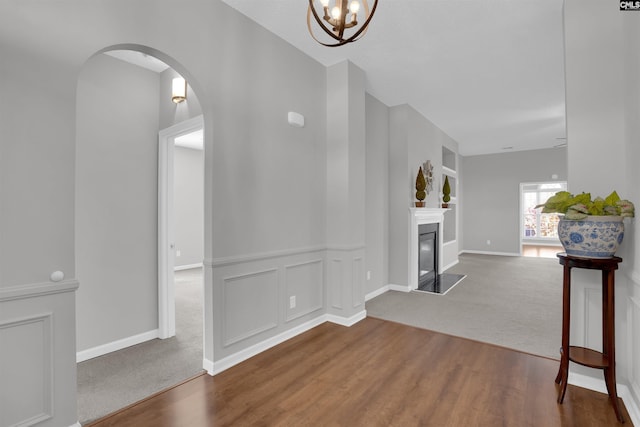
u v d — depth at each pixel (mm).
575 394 2051
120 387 2168
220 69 2412
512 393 2070
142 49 2027
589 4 2111
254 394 2072
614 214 1859
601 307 2082
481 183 9141
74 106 1689
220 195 2391
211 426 1765
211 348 2336
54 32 1620
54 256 1616
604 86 2057
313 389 2127
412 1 2453
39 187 1572
